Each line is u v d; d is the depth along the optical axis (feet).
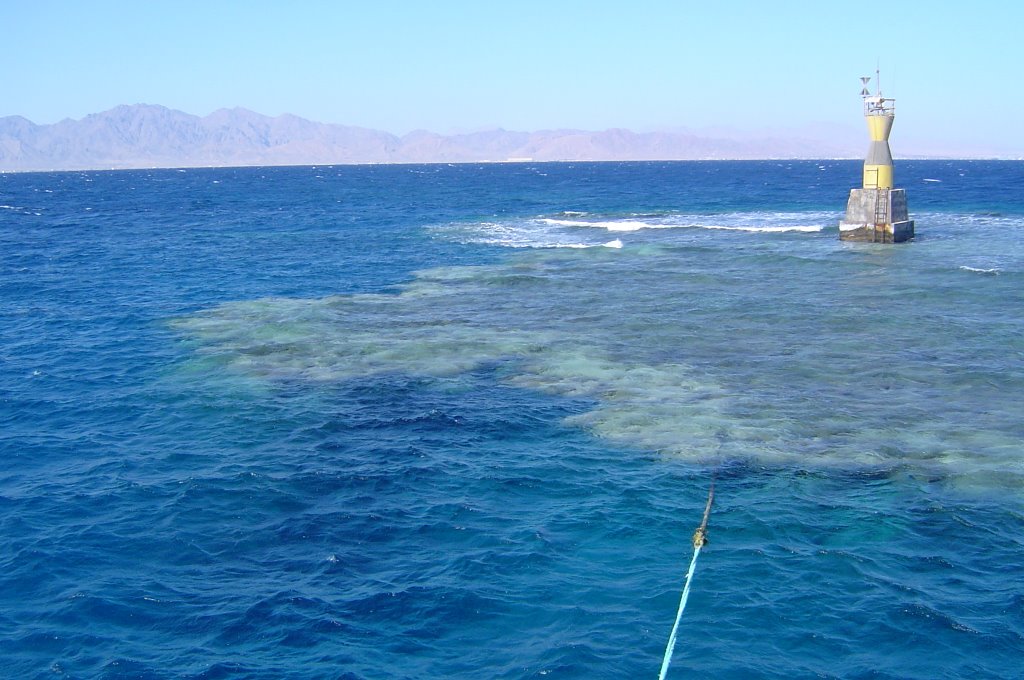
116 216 289.94
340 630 42.04
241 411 74.08
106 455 65.31
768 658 39.29
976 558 47.47
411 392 77.82
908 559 47.47
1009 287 113.80
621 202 301.63
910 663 38.81
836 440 64.03
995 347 87.25
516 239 186.09
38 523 54.08
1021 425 66.33
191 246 190.29
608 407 72.49
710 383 77.92
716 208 262.06
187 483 59.31
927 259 136.77
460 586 45.62
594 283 128.47
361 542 50.88
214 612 43.80
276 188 506.07
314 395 77.61
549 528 51.85
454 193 398.21
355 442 66.49
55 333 104.73
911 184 385.50
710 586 44.98
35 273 153.28
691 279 128.98
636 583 45.52
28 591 46.16
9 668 39.58
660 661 39.24
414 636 41.50
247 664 39.60
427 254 165.89
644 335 95.91
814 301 110.83
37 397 79.77
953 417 68.39
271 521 53.83
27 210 332.80
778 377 79.30
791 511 53.16
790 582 45.29
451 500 55.98
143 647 41.09
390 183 556.51
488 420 70.38
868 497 54.85
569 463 61.36
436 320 106.11
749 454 61.67
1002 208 227.81
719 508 53.72
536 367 84.33
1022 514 52.29
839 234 166.20
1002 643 39.99
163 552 50.26
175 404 76.48
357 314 110.83
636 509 53.93
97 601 44.88
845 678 37.91
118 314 115.03
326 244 187.73
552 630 41.70
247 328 103.71
